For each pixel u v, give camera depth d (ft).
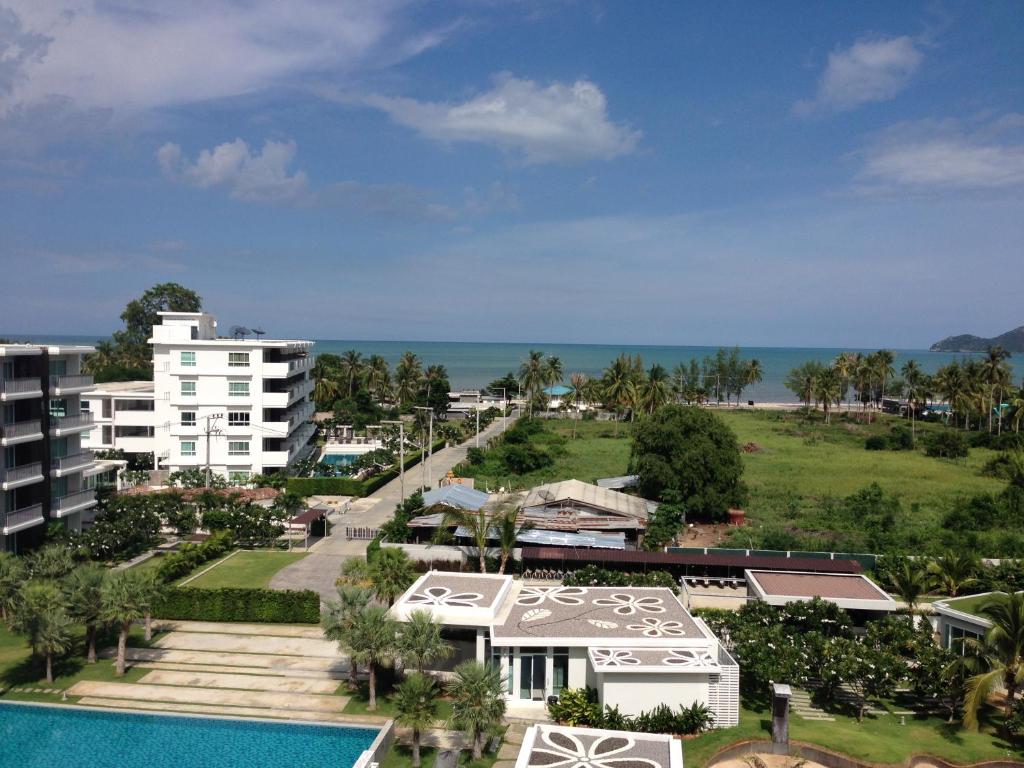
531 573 177.58
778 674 109.70
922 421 514.27
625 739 83.20
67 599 123.54
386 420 424.46
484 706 96.32
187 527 207.31
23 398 174.09
